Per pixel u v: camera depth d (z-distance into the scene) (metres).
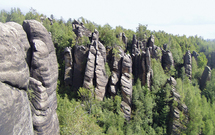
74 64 47.97
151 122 40.25
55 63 18.48
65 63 48.12
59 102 31.45
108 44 55.03
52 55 17.84
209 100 59.72
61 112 24.09
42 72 14.94
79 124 21.22
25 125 9.67
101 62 43.03
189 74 67.88
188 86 60.09
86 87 40.94
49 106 16.00
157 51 66.75
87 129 22.47
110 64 49.06
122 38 72.50
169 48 79.12
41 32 15.60
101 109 38.78
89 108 36.22
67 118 21.44
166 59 66.12
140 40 79.50
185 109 38.34
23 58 10.61
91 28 70.62
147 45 75.12
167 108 41.84
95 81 42.41
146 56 51.53
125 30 101.75
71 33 63.91
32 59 14.24
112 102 40.34
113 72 46.16
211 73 67.31
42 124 14.38
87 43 48.69
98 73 41.75
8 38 9.03
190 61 68.56
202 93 63.34
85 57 45.97
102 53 44.94
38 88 13.99
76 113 23.44
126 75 44.72
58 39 61.78
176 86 47.69
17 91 9.31
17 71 9.50
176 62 72.25
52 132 16.52
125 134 34.88
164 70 64.81
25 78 10.54
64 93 43.44
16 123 8.53
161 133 38.12
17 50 9.82
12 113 8.20
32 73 14.57
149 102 42.84
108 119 34.53
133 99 44.34
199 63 82.31
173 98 42.00
